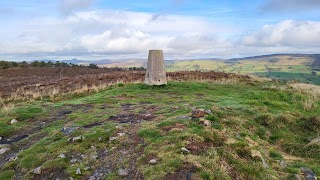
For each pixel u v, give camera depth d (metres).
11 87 29.06
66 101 16.86
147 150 7.82
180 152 7.49
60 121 11.77
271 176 7.12
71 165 7.56
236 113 12.05
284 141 10.47
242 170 7.05
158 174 6.63
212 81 24.47
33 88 26.23
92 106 14.56
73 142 8.77
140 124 10.02
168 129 9.15
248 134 9.95
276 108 14.39
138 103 14.95
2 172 7.74
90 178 6.98
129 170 7.11
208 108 11.56
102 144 8.61
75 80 29.33
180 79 26.33
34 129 11.16
